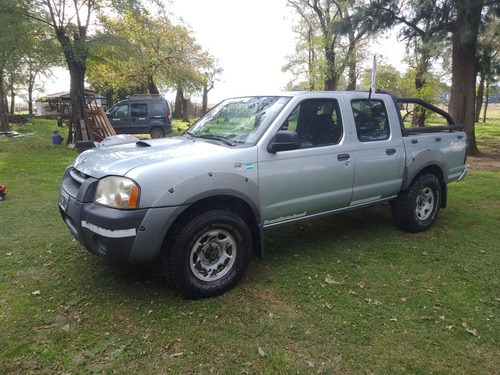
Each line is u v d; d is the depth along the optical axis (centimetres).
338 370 242
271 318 297
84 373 237
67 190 338
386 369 243
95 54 1416
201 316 299
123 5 1349
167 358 251
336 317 299
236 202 348
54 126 2597
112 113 1731
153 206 288
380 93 467
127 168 300
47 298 323
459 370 243
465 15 1093
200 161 314
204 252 322
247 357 253
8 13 1238
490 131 2461
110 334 275
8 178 835
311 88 2009
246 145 348
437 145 504
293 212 380
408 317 300
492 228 509
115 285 347
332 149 395
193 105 5419
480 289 345
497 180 824
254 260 406
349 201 424
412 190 472
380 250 434
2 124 2062
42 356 252
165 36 2514
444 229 506
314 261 404
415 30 1274
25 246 438
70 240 457
